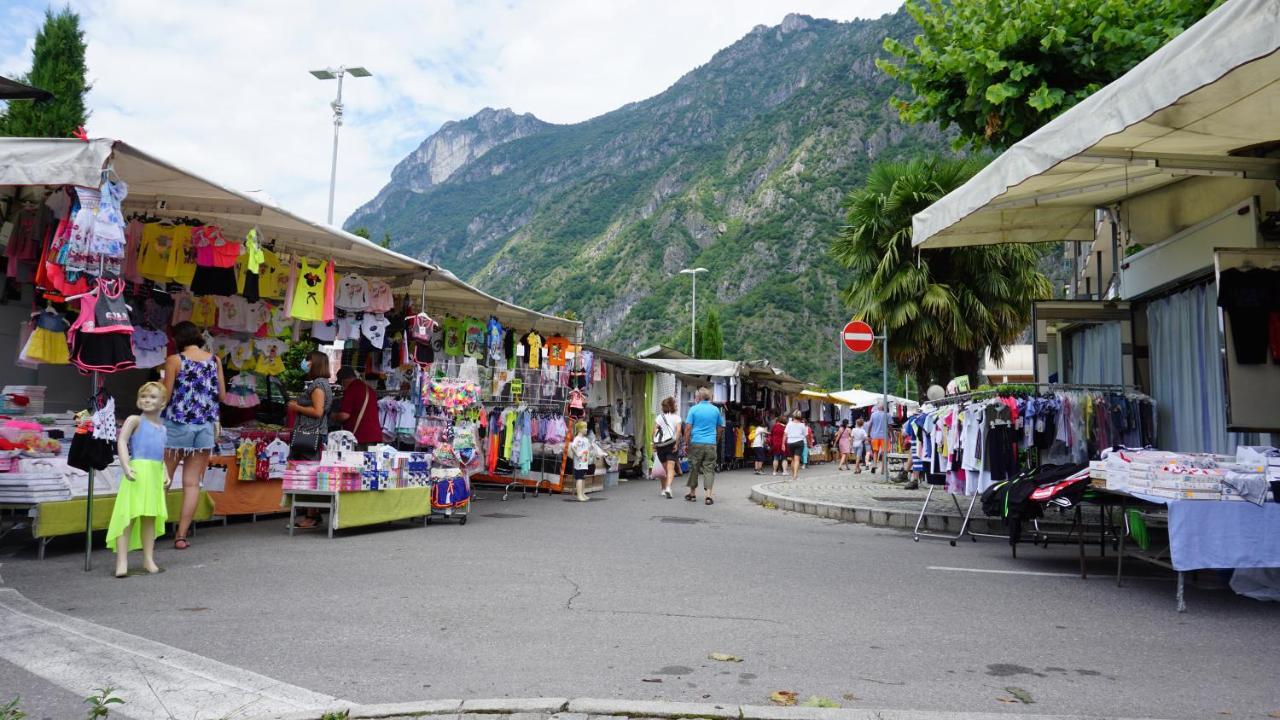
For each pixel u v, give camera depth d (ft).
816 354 350.84
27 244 26.05
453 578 21.15
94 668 13.19
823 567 24.22
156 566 21.30
